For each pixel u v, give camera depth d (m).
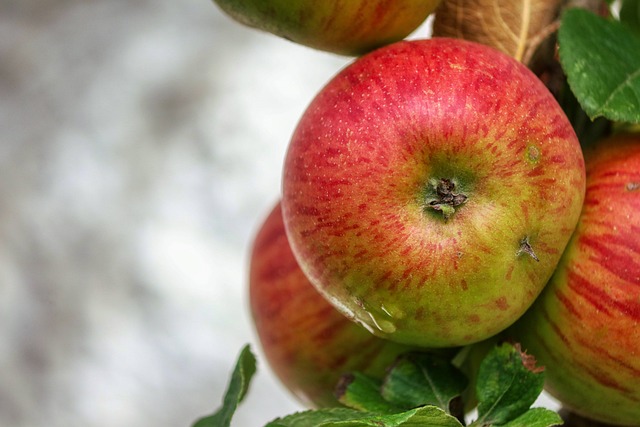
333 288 0.57
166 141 1.78
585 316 0.58
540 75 0.61
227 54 1.86
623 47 0.60
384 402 0.59
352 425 0.55
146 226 1.71
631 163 0.59
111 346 1.65
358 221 0.56
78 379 1.64
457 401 0.59
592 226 0.58
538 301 0.59
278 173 1.73
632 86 0.59
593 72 0.59
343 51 0.60
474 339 0.58
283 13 0.59
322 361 0.63
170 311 1.66
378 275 0.56
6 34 1.94
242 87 1.81
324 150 0.57
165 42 1.90
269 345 0.64
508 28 0.62
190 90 1.83
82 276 1.70
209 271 1.67
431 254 0.56
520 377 0.58
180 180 1.75
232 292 1.66
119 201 1.75
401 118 0.56
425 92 0.56
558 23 0.62
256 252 0.65
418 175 0.56
